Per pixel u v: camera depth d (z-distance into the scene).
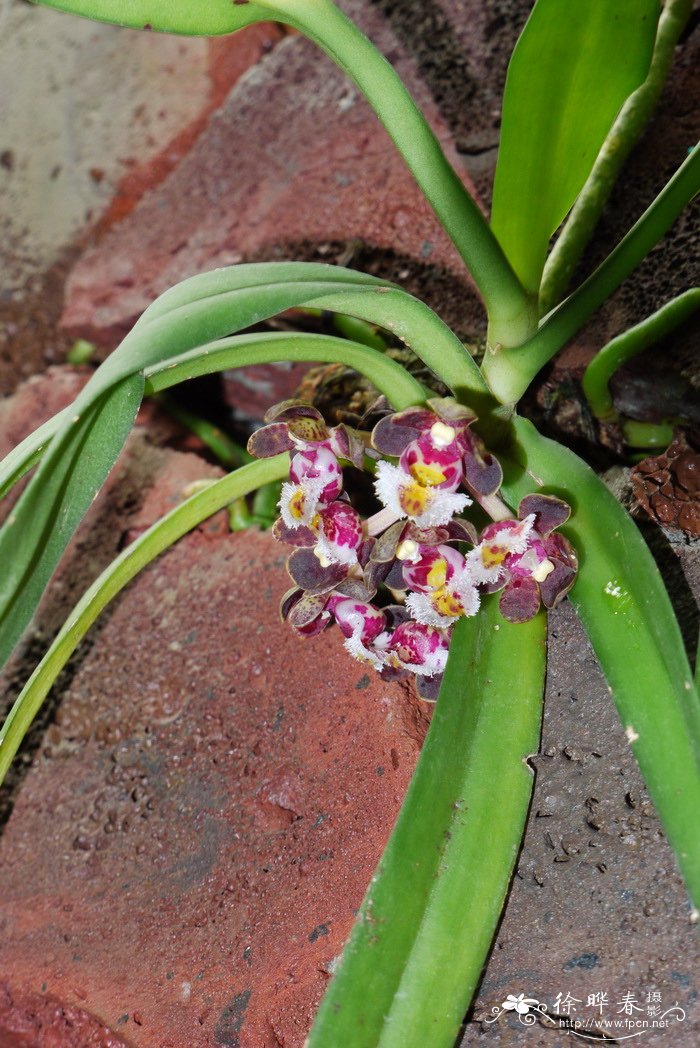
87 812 0.40
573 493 0.36
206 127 0.53
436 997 0.34
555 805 0.36
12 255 0.59
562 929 0.35
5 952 0.40
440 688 0.36
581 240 0.40
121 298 0.51
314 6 0.35
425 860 0.35
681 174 0.36
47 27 0.61
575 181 0.36
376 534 0.36
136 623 0.42
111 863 0.40
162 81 0.56
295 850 0.38
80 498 0.34
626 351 0.39
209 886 0.38
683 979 0.35
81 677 0.42
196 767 0.39
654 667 0.35
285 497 0.36
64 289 0.56
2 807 0.41
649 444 0.40
